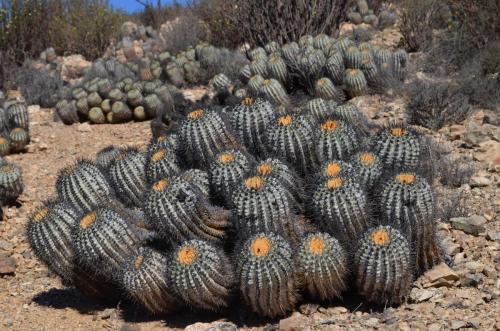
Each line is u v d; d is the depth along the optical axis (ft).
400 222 13.69
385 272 12.91
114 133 30.48
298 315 13.55
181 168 15.72
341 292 13.75
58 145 29.53
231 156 14.60
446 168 19.69
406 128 15.84
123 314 15.07
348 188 13.48
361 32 38.17
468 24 31.86
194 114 15.35
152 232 14.55
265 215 13.15
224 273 13.28
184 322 14.10
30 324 15.19
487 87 26.25
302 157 14.94
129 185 15.60
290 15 37.50
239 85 30.55
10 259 18.58
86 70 41.52
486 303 13.43
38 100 37.35
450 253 15.40
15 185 22.85
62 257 14.87
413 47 34.65
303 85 30.19
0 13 46.98
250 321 13.67
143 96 32.35
